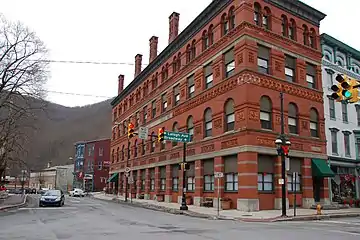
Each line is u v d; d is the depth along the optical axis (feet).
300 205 91.30
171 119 124.67
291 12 99.45
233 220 67.00
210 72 102.37
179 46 123.44
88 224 54.90
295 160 92.63
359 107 121.29
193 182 107.14
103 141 275.80
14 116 112.27
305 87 97.66
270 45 91.97
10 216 69.26
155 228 49.90
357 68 123.54
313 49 102.58
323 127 100.32
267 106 88.43
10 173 268.00
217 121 94.99
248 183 80.84
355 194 112.57
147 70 152.56
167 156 125.90
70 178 304.91
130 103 176.04
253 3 91.09
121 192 177.99
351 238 40.52
